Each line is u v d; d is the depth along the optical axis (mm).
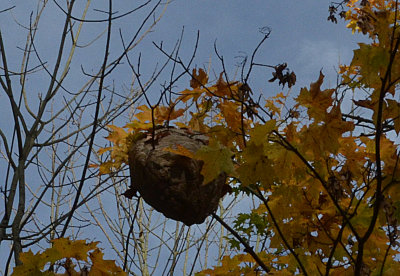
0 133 3354
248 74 2680
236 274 3268
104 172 2971
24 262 2486
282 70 2619
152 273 5367
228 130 2703
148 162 2641
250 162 2473
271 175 2471
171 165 2623
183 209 2693
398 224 2551
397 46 2312
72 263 2568
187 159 2627
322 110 2512
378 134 2453
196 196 2656
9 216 3217
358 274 2711
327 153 2834
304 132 2568
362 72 2461
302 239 3096
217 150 2377
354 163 2912
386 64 2422
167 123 2809
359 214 2939
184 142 2691
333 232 3045
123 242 5430
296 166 2748
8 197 3256
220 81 2738
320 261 3115
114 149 2924
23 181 3289
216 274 3277
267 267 3244
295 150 2504
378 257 3021
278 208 3080
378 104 2500
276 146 2527
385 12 2461
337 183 2732
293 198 2934
